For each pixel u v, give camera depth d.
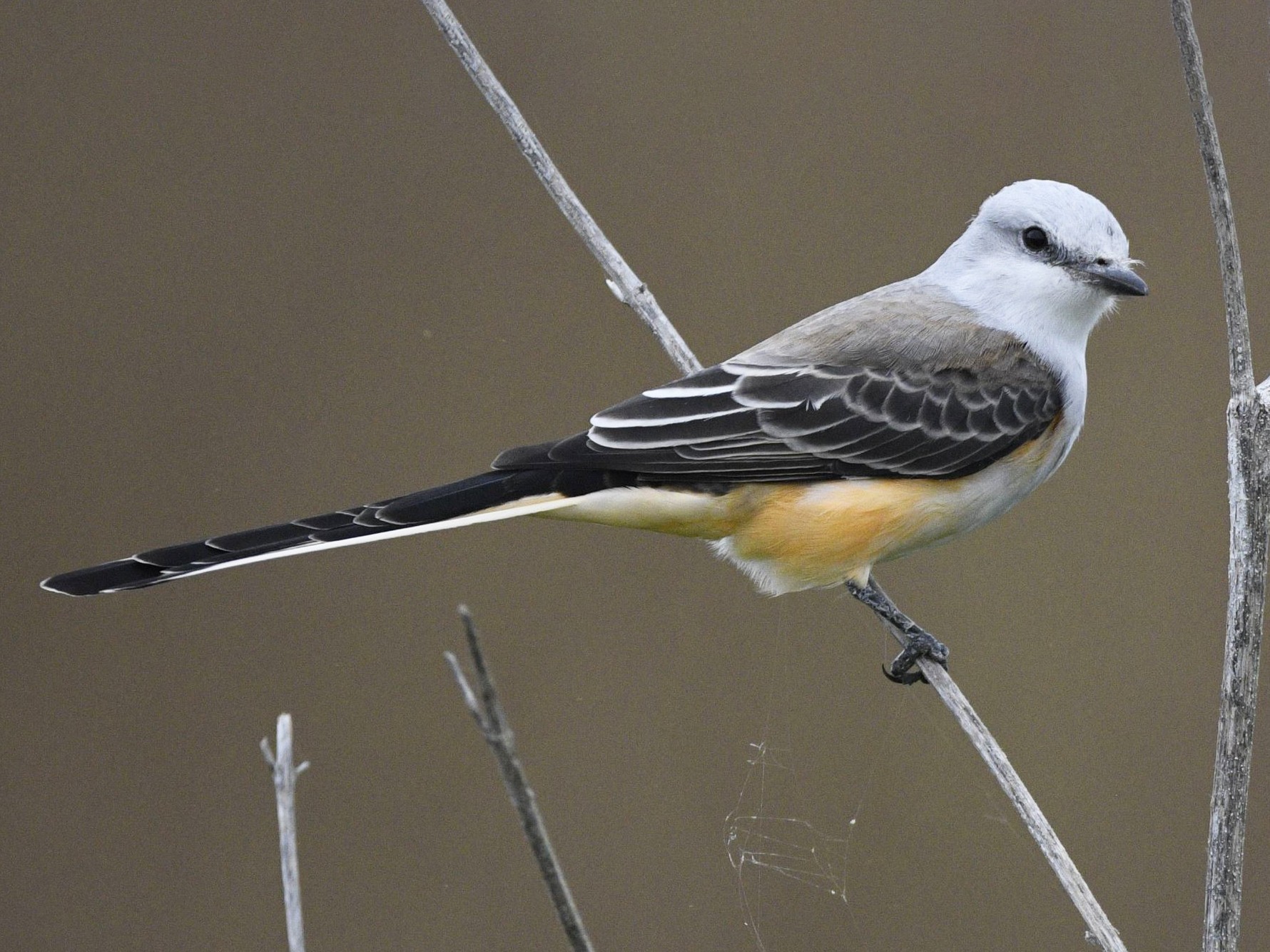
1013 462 8.98
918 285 9.55
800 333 9.02
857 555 8.74
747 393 8.63
